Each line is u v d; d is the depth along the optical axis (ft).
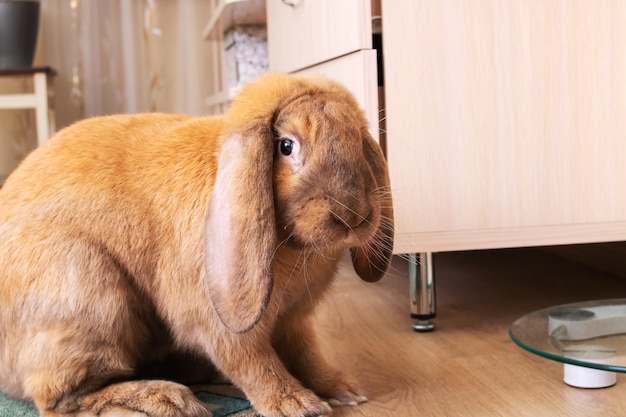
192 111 7.15
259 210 2.20
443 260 5.20
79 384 2.46
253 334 2.41
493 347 3.24
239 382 2.46
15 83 7.22
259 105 2.29
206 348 2.48
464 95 3.26
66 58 7.22
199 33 7.11
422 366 3.03
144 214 2.50
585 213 3.39
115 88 7.24
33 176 2.61
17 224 2.53
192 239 2.42
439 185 3.28
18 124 7.22
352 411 2.58
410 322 3.71
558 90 3.31
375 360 3.13
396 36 3.19
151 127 2.70
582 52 3.31
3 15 6.81
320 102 2.31
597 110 3.35
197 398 2.72
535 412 2.51
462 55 3.23
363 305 4.09
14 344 2.53
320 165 2.20
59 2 7.18
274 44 4.98
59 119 7.27
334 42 3.51
